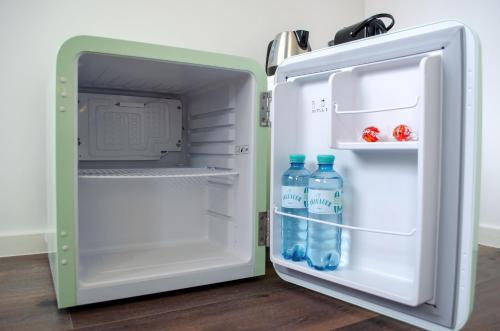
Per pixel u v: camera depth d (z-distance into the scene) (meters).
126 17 1.54
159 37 1.60
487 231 1.60
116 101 1.43
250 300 1.00
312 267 1.02
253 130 1.15
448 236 0.77
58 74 0.86
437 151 0.77
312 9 2.01
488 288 1.09
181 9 1.64
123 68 1.09
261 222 1.16
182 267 1.09
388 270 0.92
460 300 0.76
